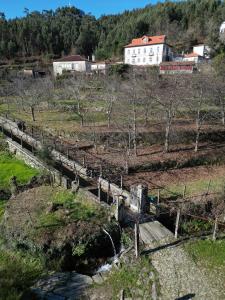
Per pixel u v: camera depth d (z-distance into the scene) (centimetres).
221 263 1484
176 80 3297
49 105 4809
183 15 12688
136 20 12738
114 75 4934
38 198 2175
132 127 3188
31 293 1353
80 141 3250
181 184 2411
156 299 1297
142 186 1919
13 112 4716
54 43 12675
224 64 3975
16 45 12225
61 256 1636
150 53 8325
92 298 1358
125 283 1421
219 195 2134
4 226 1917
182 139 3231
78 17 16512
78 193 2133
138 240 1541
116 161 2720
